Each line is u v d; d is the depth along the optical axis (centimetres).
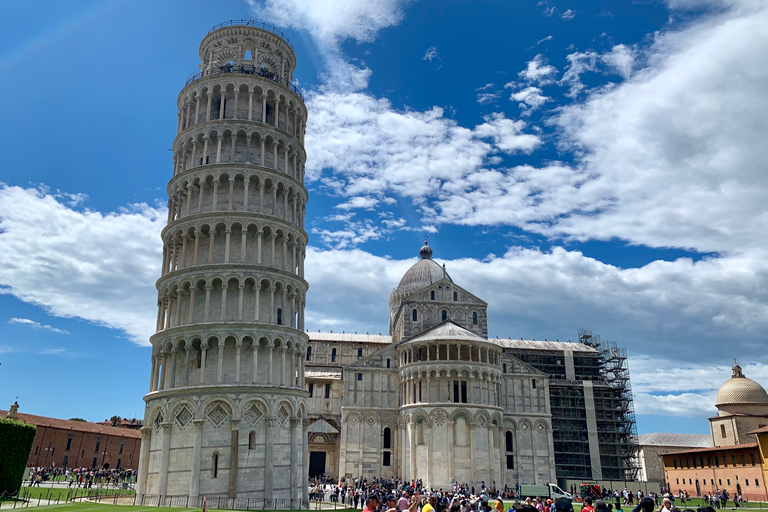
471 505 3419
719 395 12925
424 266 12606
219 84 6869
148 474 5797
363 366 10144
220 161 6612
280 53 7625
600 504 1920
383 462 9694
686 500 9012
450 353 9244
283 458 5781
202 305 6122
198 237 6334
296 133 7281
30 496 5644
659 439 13962
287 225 6550
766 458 8425
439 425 8869
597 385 11956
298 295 6525
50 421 11681
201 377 5728
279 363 6103
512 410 10219
